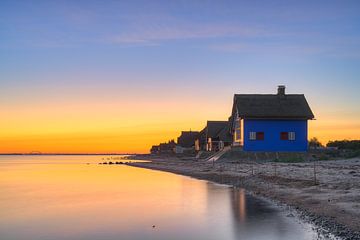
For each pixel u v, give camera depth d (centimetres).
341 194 2795
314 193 2978
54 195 3731
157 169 8331
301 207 2575
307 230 1988
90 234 2061
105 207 2934
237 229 2080
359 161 5753
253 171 4922
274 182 3888
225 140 9338
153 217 2483
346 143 8081
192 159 9694
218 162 6756
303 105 6788
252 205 2833
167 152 17700
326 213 2277
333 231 1898
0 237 2038
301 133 6694
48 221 2420
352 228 1909
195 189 3994
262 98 6906
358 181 3256
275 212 2522
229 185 4359
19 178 6244
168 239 1925
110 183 5009
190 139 14350
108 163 14150
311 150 6788
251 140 6712
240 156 6662
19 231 2159
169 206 2912
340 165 5109
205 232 2039
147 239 1936
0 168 10462
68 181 5481
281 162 6091
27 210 2850
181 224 2248
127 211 2730
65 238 1994
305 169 4600
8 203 3212
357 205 2386
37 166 12094
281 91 6900
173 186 4372
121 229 2158
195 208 2791
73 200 3356
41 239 1986
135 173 7162
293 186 3469
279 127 6694
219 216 2458
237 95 7000
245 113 6638
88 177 6269
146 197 3450
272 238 1867
